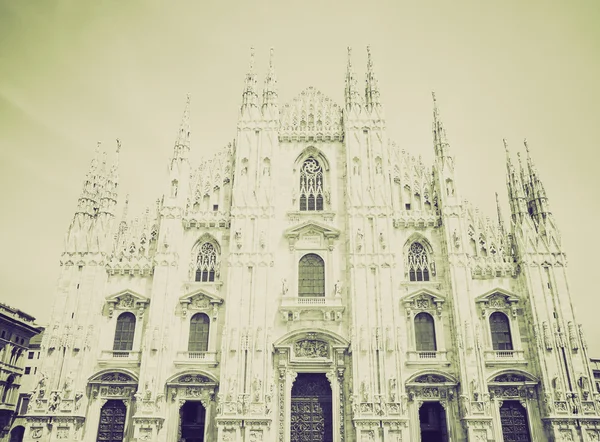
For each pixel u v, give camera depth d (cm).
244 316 5434
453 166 6031
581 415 4991
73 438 5016
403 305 5588
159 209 5997
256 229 5800
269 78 6550
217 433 5075
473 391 5094
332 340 5394
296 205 6091
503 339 5450
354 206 5894
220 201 6119
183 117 6359
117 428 5194
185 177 6094
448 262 5634
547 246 5647
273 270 5688
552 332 5312
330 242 5838
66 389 5144
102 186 6041
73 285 5544
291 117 6512
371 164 6088
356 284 5562
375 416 5066
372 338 5359
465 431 5025
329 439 5181
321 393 5366
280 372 5312
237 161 6131
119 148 6222
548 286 5491
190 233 5934
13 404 7369
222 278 5725
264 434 5009
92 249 5681
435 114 6306
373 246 5716
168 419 5166
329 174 6216
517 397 5188
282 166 6250
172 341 5444
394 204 6044
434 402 5391
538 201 5881
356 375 5222
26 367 8269
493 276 5656
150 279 5706
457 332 5325
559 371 5162
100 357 5409
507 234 5919
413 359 5362
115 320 5562
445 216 5800
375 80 6562
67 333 5341
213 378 5234
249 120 6347
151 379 5178
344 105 6481
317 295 5666
